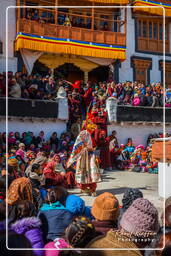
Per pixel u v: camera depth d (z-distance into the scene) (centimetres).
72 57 1733
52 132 1402
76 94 1466
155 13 1897
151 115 1584
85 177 760
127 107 1525
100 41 1708
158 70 2014
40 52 1638
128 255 219
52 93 1460
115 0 1716
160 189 690
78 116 1459
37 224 273
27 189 393
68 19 1689
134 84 1652
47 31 1597
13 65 1617
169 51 2073
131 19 1942
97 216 293
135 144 1551
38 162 655
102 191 838
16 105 1323
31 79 1427
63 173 832
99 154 1258
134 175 1161
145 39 1997
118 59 1780
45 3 1755
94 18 1816
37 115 1362
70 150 1238
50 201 344
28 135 1280
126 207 343
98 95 1533
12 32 1627
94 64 1784
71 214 336
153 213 248
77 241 233
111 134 1448
